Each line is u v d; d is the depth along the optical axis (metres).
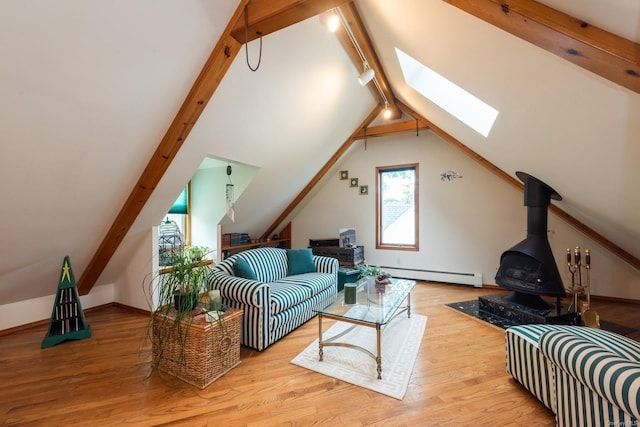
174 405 1.74
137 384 1.96
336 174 5.62
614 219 2.82
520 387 1.92
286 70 2.71
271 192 4.53
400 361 2.24
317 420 1.61
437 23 1.86
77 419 1.62
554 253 4.05
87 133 1.96
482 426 1.57
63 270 2.73
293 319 2.81
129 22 1.60
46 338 2.53
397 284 3.13
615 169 1.98
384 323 2.08
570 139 1.99
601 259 3.79
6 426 1.57
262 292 2.41
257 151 3.45
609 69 1.19
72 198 2.30
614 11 1.03
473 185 4.48
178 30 1.80
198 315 2.05
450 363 2.22
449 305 3.57
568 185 2.71
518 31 1.33
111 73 1.75
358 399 1.79
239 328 2.22
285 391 1.88
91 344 2.59
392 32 2.46
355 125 4.62
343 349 2.45
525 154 2.73
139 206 2.78
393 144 5.08
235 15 1.93
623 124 1.54
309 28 2.46
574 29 1.16
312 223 5.88
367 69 3.24
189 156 2.75
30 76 1.51
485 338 2.68
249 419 1.62
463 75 2.26
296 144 3.88
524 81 1.79
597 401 1.25
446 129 3.99
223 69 2.14
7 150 1.72
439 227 4.72
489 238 4.39
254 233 5.44
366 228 5.34
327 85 3.30
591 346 1.33
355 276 4.06
